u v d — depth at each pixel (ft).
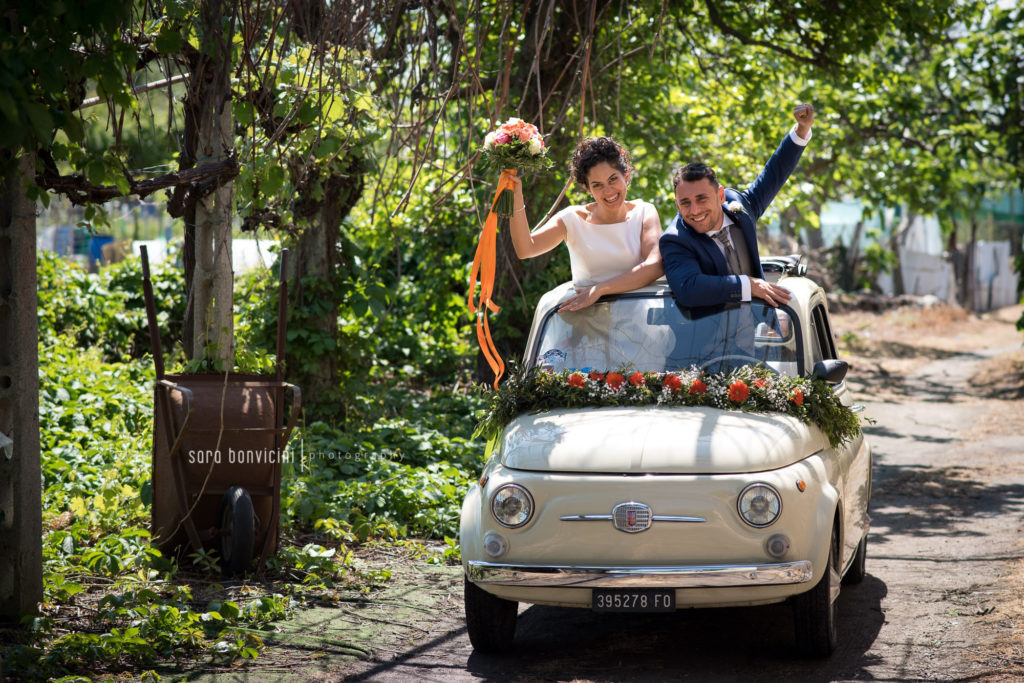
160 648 16.60
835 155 60.03
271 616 18.53
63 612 17.99
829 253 126.00
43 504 24.09
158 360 21.02
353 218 41.19
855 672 15.79
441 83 24.97
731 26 39.58
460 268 44.09
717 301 18.07
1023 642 16.93
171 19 18.52
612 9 27.94
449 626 18.60
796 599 15.93
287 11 19.49
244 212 25.27
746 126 49.83
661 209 43.04
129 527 22.76
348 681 15.58
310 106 20.99
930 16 38.24
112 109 16.67
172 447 20.42
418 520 25.63
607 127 29.68
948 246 139.74
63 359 39.70
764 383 17.10
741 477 15.19
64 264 49.14
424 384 48.19
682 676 15.70
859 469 20.11
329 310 35.12
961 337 93.40
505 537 15.61
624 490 15.20
